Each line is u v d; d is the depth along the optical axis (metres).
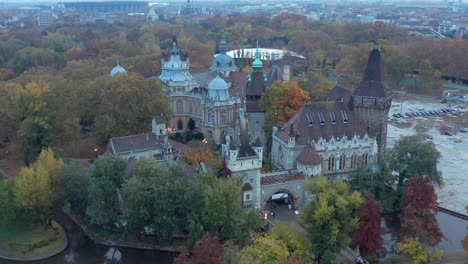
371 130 156.50
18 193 120.00
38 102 161.75
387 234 128.88
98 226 128.25
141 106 177.50
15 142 165.62
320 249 106.69
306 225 116.56
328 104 148.00
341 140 142.12
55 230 127.94
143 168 121.88
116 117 175.50
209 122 187.50
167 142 158.75
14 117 165.25
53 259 119.44
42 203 121.94
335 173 143.50
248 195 124.56
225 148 130.00
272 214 130.50
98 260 119.75
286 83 180.00
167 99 186.88
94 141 177.75
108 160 124.12
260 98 185.38
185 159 151.62
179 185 115.00
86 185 126.69
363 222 108.25
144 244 122.12
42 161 132.50
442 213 141.38
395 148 143.00
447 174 168.62
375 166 138.75
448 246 121.31
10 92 186.25
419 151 138.25
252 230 114.00
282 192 135.25
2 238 123.06
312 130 142.88
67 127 163.38
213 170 132.12
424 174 137.88
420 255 107.50
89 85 181.62
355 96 156.62
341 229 106.56
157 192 114.31
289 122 147.38
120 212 125.75
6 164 169.12
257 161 125.12
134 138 154.50
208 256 89.75
